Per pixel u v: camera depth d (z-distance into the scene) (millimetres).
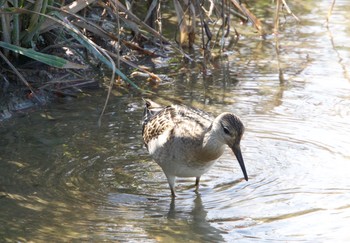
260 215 9953
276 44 14961
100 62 14641
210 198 10477
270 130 12492
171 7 17781
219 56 15773
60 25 13211
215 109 13250
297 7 18547
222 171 11297
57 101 13336
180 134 10250
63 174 10906
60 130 12305
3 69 13344
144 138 11172
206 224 9711
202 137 10117
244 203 10305
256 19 16438
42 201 10109
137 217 9844
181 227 9625
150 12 15031
